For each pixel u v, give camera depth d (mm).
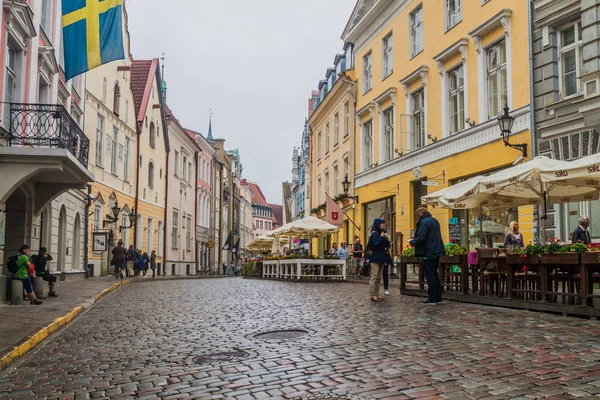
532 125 15391
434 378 5312
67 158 13000
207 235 57688
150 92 39344
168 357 6918
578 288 10992
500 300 10930
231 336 8297
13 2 13414
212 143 61531
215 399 4957
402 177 24047
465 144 18953
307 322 9414
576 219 14305
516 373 5391
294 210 71062
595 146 13500
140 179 36875
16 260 12875
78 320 10953
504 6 16969
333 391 5016
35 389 5684
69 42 16500
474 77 18578
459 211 19828
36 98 16016
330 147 36250
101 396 5289
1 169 12758
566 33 14914
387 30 25984
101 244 26297
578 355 6094
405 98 24062
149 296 16453
